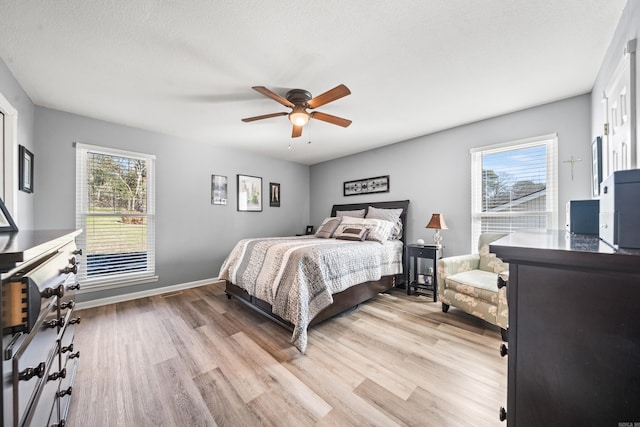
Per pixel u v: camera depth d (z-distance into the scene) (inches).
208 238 159.8
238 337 89.9
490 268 113.0
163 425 52.1
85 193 118.6
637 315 22.2
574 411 25.2
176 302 125.8
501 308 85.7
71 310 54.9
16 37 65.6
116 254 127.3
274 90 93.5
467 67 80.6
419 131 140.5
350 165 189.5
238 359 76.0
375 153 172.7
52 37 65.8
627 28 57.2
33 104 104.0
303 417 54.1
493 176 123.7
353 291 110.5
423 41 68.5
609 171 75.0
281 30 64.2
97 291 120.9
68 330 52.0
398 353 78.9
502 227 121.5
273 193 196.1
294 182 211.5
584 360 24.7
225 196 168.1
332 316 104.8
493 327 96.9
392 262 136.6
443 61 77.4
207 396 60.4
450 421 52.7
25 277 27.3
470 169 129.3
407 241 153.3
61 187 111.6
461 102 105.3
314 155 192.2
